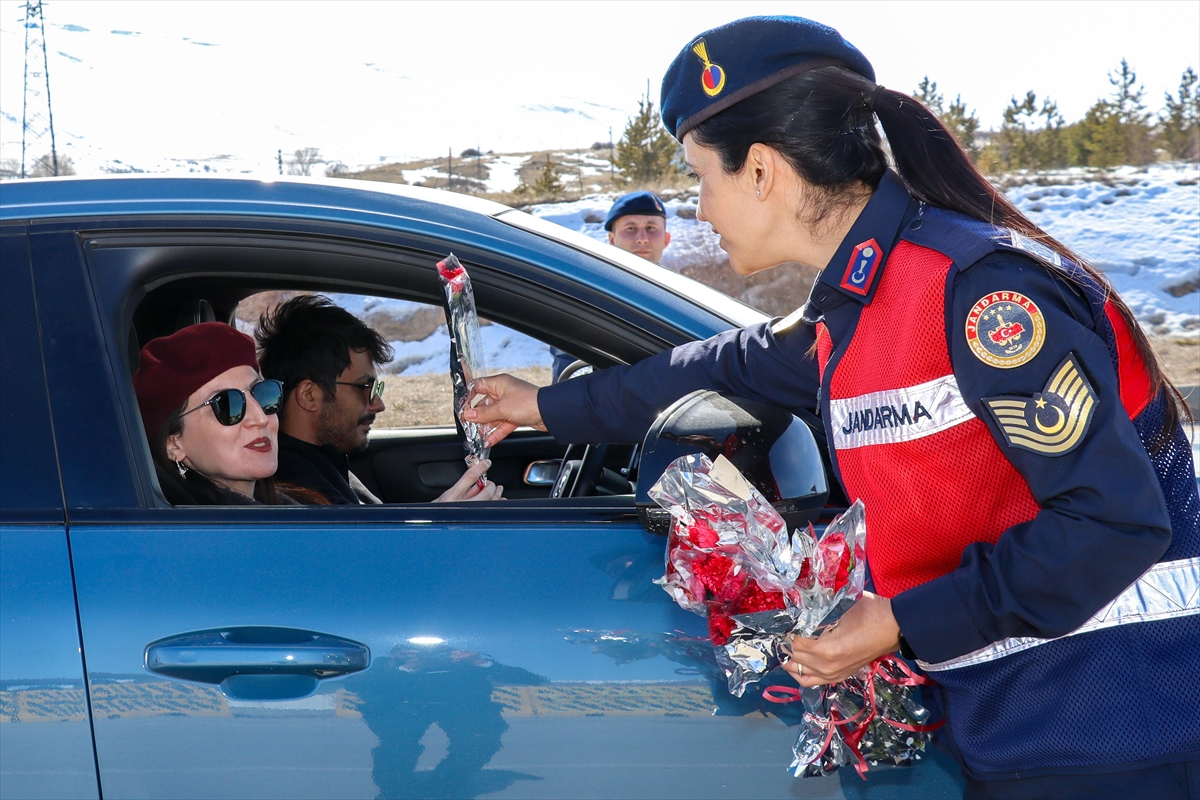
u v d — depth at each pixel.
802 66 1.28
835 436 1.29
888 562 1.28
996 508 1.20
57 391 1.48
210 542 1.44
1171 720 1.15
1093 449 1.07
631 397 1.65
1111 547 1.07
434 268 1.65
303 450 2.20
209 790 1.36
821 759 1.33
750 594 1.23
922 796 1.38
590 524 1.47
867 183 1.29
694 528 1.21
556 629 1.39
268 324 2.28
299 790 1.37
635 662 1.38
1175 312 11.27
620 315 1.65
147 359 1.75
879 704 1.34
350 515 1.47
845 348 1.26
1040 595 1.11
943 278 1.16
